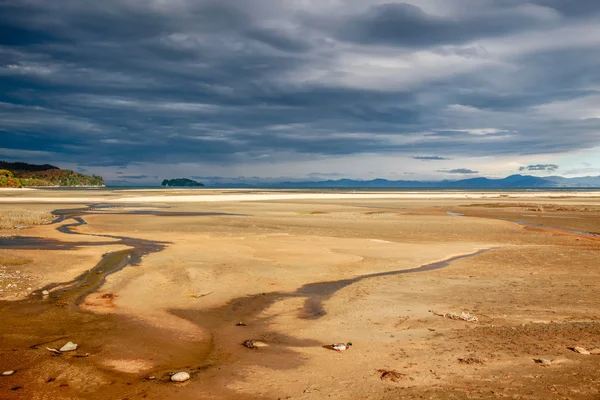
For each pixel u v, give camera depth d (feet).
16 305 39.19
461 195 402.72
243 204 223.30
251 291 45.65
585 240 90.53
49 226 112.37
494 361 26.03
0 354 27.73
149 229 107.04
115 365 26.27
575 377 23.47
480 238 93.61
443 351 27.96
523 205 226.58
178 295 43.57
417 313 37.42
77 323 34.55
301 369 25.49
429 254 70.79
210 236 92.89
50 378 24.22
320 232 102.37
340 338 31.17
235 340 30.99
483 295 43.75
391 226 116.78
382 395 21.68
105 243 80.59
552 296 43.19
